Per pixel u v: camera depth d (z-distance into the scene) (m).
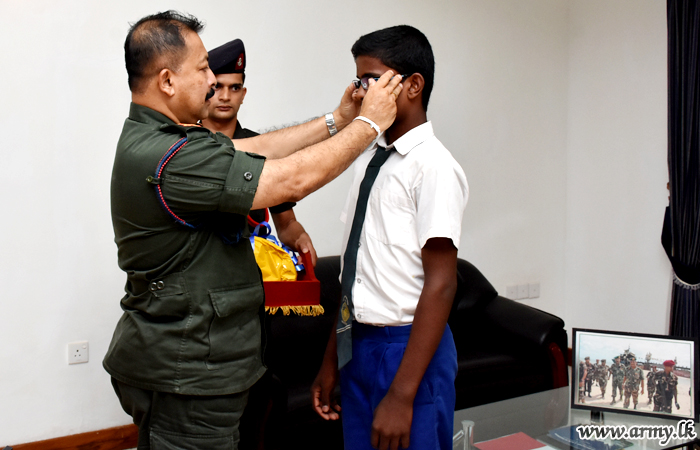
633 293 3.35
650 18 3.15
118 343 1.17
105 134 2.48
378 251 1.23
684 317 2.92
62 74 2.38
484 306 2.96
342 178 3.00
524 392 2.65
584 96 3.61
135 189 1.06
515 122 3.53
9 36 2.28
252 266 1.21
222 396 1.15
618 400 1.95
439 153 1.19
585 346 2.01
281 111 2.82
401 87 1.20
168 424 1.15
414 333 1.14
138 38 1.13
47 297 2.42
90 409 2.53
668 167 2.96
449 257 1.15
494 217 3.50
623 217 3.39
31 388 2.41
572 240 3.75
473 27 3.32
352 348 1.30
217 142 1.09
